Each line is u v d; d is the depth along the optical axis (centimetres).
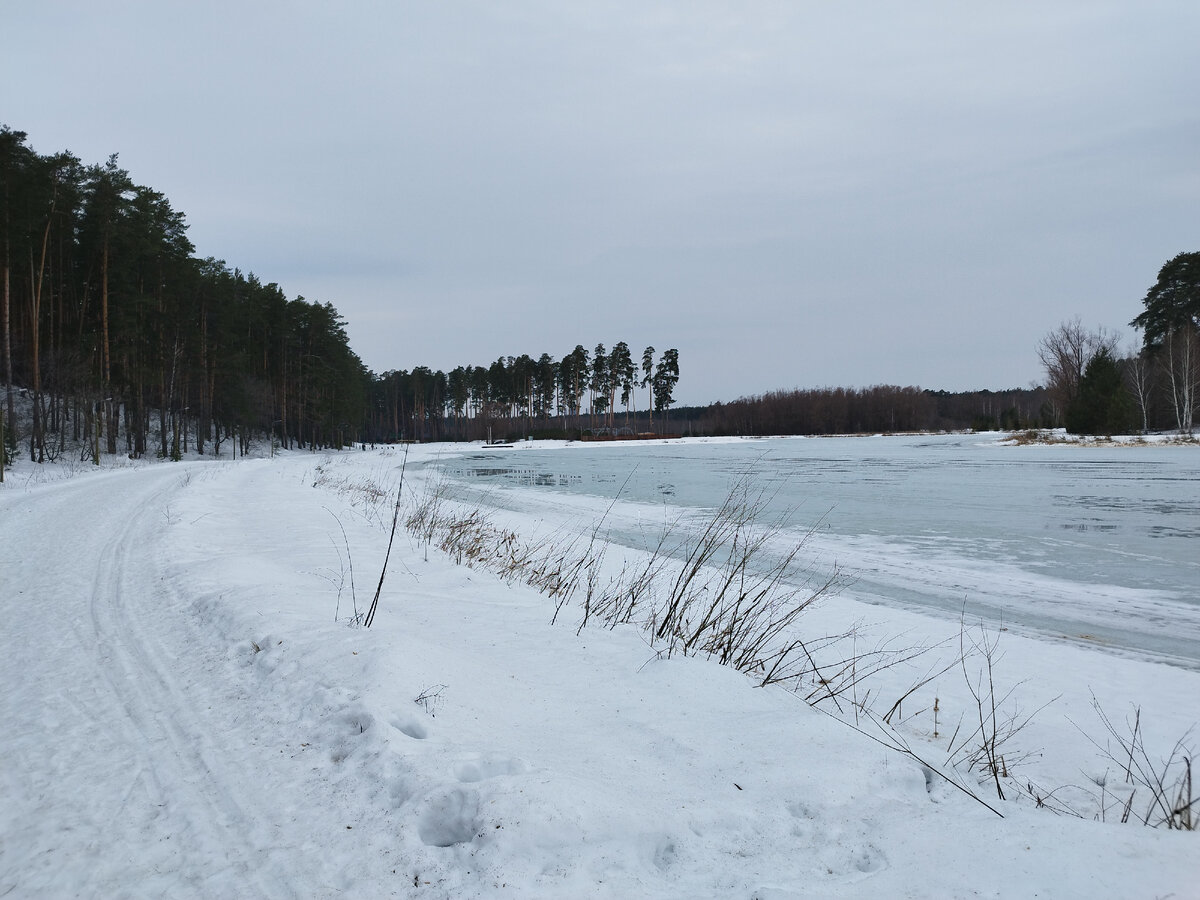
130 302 3553
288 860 257
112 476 2575
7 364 2895
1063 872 220
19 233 2923
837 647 677
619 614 682
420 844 260
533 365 10744
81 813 294
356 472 3266
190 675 454
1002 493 2036
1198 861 220
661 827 263
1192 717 518
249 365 5481
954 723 493
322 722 365
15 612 620
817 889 230
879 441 6888
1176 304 5675
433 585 721
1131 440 4444
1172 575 1028
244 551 912
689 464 3841
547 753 326
